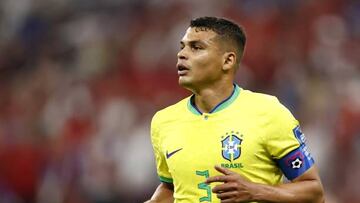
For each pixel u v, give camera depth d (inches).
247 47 2156.7
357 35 2180.1
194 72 637.9
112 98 1998.0
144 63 2233.0
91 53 2324.1
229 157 616.4
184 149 630.5
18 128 2071.9
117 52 2317.9
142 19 2410.2
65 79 2241.6
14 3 2598.4
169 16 2363.4
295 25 2236.7
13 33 2561.5
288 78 1953.7
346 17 2233.0
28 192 1871.3
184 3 2384.4
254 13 2309.3
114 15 2495.1
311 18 2241.6
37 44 2507.4
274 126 619.5
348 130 1710.1
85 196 1705.2
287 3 2305.6
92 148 1765.5
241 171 615.2
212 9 2346.2
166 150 641.6
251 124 621.6
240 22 2279.8
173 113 652.7
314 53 2079.2
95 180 1694.1
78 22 2519.7
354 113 1779.0
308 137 1676.9
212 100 640.4
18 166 1892.2
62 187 1768.0
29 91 2251.5
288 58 2096.5
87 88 2114.9
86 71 2267.5
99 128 1850.4
